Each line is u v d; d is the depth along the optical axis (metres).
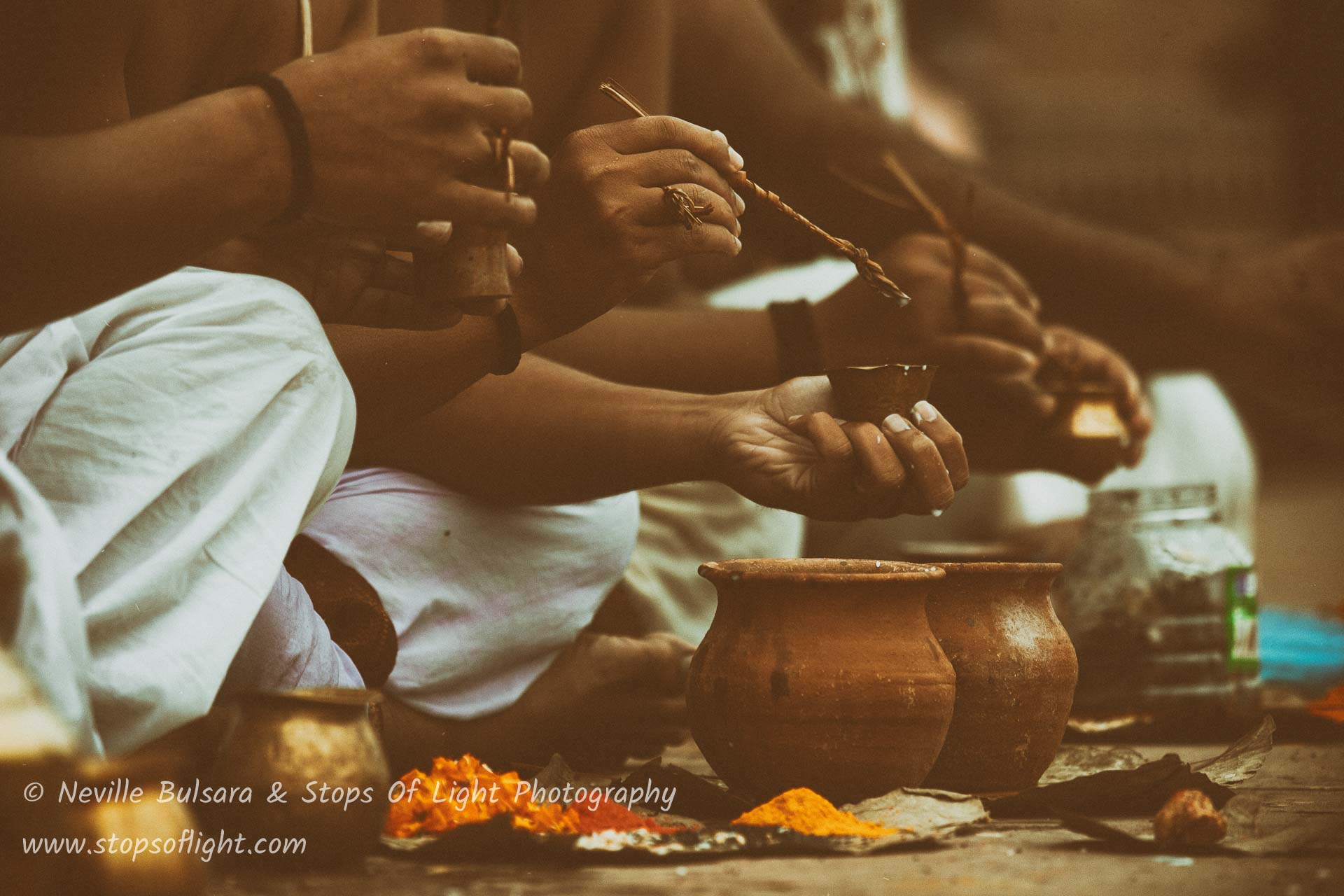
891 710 5.61
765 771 5.71
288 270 6.09
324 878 4.69
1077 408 8.95
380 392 6.38
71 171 4.77
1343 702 8.02
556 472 7.02
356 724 4.85
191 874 4.09
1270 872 4.76
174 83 6.14
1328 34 38.00
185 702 5.01
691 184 6.30
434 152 5.19
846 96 13.46
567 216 6.32
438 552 7.13
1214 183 39.50
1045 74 39.97
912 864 4.90
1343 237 10.70
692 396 6.92
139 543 5.10
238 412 5.35
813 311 8.47
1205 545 8.62
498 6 8.51
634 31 8.92
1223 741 7.63
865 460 6.29
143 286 5.50
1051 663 6.12
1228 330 10.52
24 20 5.34
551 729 7.46
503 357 6.48
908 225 10.55
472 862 4.93
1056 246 10.41
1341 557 21.58
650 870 4.80
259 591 5.28
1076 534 12.44
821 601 5.70
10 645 4.27
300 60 5.16
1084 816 5.59
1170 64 40.47
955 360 8.31
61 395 5.21
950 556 7.52
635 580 9.49
